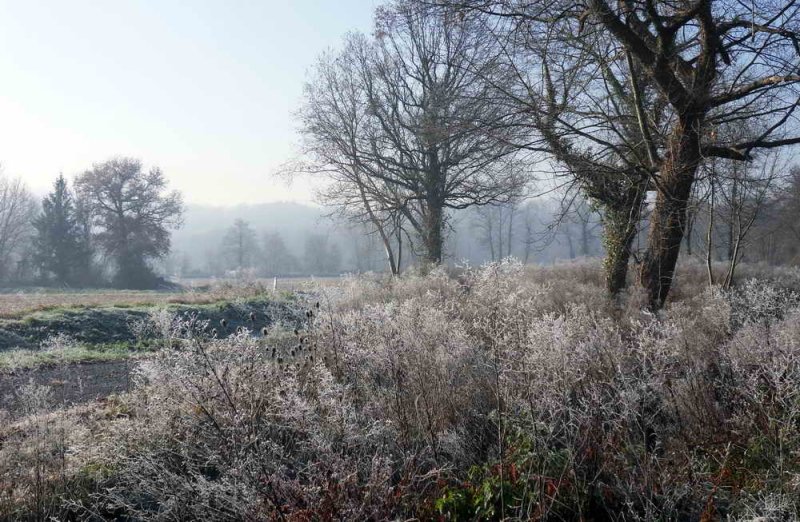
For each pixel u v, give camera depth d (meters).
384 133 28.08
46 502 4.66
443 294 11.38
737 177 10.91
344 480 4.11
